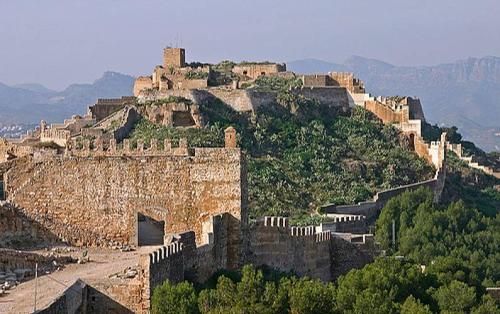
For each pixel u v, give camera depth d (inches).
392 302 4648.1
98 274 3865.7
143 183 4611.2
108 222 4623.5
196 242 4603.8
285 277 4564.5
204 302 3789.4
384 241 7529.5
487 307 5472.4
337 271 5925.2
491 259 7623.0
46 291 3528.5
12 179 4662.9
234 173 4608.8
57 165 4643.2
